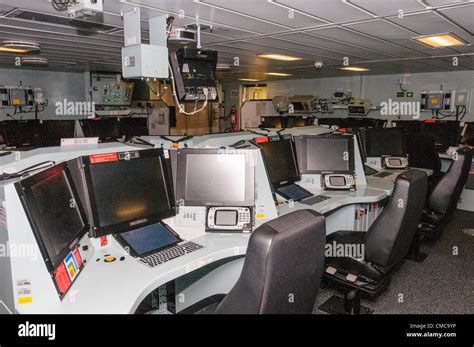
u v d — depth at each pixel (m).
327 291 3.16
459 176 3.56
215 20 3.24
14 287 1.39
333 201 3.13
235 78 10.23
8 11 2.88
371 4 2.70
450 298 3.08
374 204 3.98
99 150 2.12
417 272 3.58
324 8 2.82
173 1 2.60
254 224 2.35
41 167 1.79
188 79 3.14
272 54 5.45
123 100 8.70
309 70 7.90
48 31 3.68
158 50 2.83
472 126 6.44
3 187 1.34
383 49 4.87
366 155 4.84
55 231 1.58
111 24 3.35
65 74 8.55
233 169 2.41
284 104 9.60
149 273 1.75
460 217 5.43
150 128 9.03
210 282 2.55
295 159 3.51
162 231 2.19
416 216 2.48
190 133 9.81
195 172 2.41
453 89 7.55
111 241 2.03
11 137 6.16
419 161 5.00
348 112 8.95
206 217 2.33
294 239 1.27
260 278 1.23
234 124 12.16
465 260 3.88
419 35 3.90
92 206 1.92
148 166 2.23
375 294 2.58
